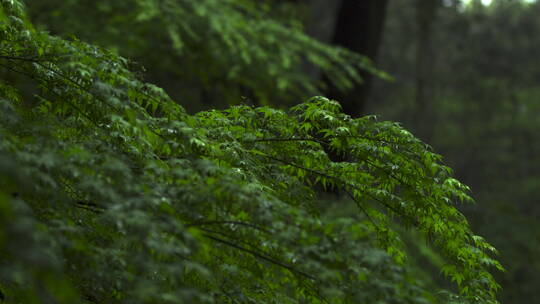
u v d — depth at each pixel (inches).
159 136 145.1
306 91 545.6
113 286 122.4
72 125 144.1
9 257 94.0
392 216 171.2
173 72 466.0
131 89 146.4
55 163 106.3
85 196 131.6
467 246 168.1
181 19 413.7
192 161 141.9
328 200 319.3
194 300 103.4
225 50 448.8
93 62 144.1
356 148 169.6
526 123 1234.6
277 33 450.9
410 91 1336.1
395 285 110.9
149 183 122.3
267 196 134.9
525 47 1346.0
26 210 93.3
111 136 142.7
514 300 553.3
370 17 497.0
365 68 462.9
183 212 117.7
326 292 111.7
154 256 114.7
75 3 395.5
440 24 1267.2
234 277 144.9
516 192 1065.5
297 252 114.3
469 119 1272.1
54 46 147.2
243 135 170.4
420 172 165.6
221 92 523.5
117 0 417.1
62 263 109.0
